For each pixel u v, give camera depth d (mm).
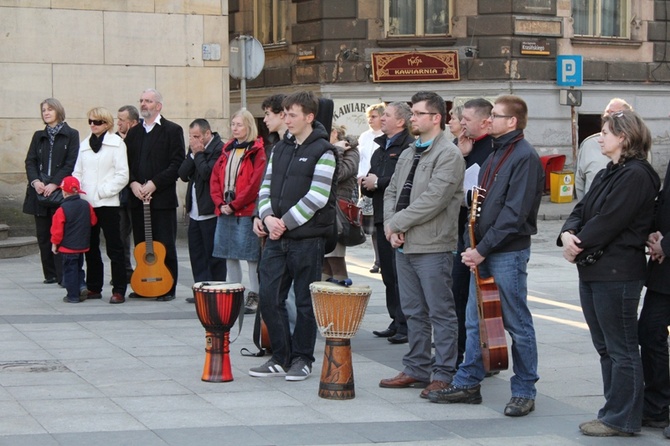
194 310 11672
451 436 6848
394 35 27062
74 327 10500
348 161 10523
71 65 17922
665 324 7039
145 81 18422
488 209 7367
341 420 7180
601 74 28078
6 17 17500
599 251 6758
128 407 7391
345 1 26781
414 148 8086
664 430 6934
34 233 17703
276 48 28328
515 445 6680
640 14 28578
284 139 8516
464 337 8734
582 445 6723
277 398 7762
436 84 26875
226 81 18953
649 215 6797
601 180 6875
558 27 27188
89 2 17984
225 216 11234
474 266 7328
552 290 13664
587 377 8633
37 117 17734
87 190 12156
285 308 8578
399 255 8125
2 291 12961
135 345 9617
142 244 12375
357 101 26984
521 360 7457
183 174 12062
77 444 6453
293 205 8281
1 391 7797
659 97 29016
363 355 9453
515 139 7383
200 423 7008
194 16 18656
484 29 26656
